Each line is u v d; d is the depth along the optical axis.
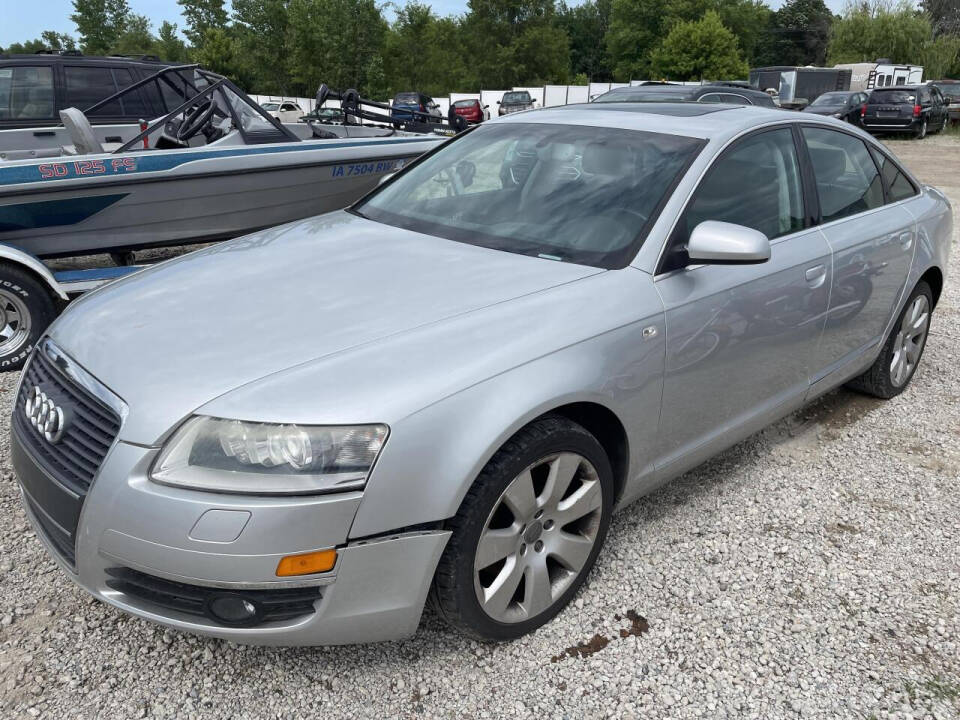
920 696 2.30
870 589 2.78
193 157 5.18
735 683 2.33
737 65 64.12
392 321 2.26
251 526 1.89
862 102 23.33
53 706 2.17
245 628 2.01
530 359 2.22
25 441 2.30
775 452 3.78
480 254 2.75
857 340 3.77
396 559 2.05
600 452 2.48
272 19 52.25
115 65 7.72
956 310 6.18
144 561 1.95
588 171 3.02
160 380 2.05
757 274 2.94
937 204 4.36
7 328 4.61
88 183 4.86
